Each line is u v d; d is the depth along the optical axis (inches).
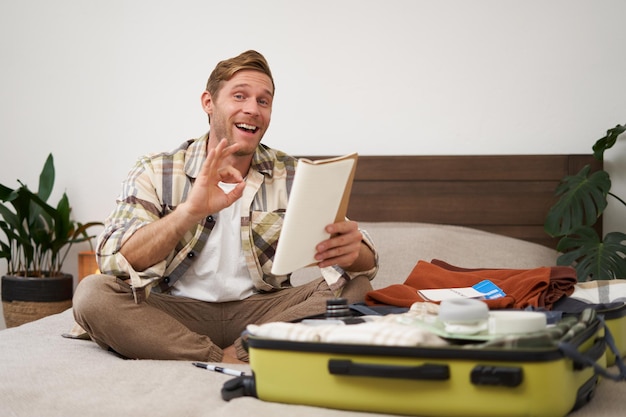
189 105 135.5
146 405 52.7
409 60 126.6
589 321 54.6
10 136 142.2
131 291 70.9
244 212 80.0
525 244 114.5
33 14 140.9
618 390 57.5
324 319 58.7
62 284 130.2
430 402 46.4
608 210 120.8
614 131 112.3
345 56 128.9
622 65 120.0
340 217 64.7
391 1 127.0
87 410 52.7
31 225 133.4
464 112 124.9
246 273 80.5
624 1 119.7
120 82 137.9
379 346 46.9
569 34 121.4
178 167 80.0
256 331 51.8
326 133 129.8
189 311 79.0
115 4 137.6
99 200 139.3
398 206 125.5
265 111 80.1
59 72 140.2
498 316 49.8
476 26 124.2
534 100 122.7
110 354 72.8
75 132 139.9
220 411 49.5
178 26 135.5
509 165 122.2
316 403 49.4
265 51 131.9
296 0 130.6
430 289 81.3
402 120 127.1
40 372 62.4
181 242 78.2
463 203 123.4
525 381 44.6
